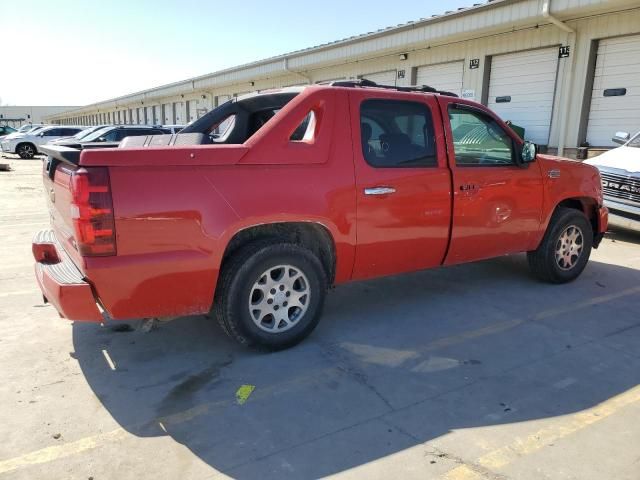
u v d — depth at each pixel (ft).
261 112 16.12
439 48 49.78
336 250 13.25
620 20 35.83
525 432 9.73
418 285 18.71
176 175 10.95
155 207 10.75
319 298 13.30
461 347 13.48
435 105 14.84
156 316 11.41
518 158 16.67
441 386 11.45
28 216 33.24
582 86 38.65
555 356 12.98
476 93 46.78
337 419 10.15
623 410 10.52
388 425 9.95
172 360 12.63
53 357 12.73
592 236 19.22
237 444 9.34
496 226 16.29
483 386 11.46
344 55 57.98
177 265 11.10
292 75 73.05
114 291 10.68
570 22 38.55
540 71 41.83
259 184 11.84
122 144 15.87
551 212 17.78
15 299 16.81
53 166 12.82
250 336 12.52
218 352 13.08
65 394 11.00
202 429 9.80
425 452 9.11
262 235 12.69
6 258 22.15
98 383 11.48
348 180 13.05
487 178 15.74
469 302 16.93
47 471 8.57
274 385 11.46
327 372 12.08
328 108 12.89
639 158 26.68
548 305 16.69
